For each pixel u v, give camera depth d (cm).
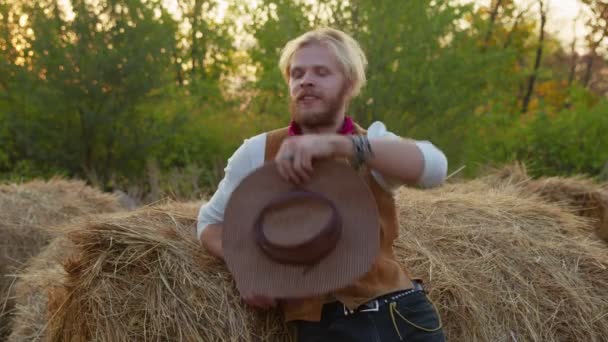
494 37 1398
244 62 1276
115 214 266
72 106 1209
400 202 324
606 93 2058
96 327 223
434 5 1055
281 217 202
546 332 279
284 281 201
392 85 1060
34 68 1209
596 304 293
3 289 437
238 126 1321
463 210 323
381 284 212
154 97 1277
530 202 347
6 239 449
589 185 405
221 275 233
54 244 357
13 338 309
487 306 276
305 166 195
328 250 198
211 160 1280
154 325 221
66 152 1235
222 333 225
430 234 298
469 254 292
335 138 197
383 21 1046
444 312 265
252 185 209
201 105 1327
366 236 198
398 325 208
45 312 297
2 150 1261
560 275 295
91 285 225
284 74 230
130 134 1255
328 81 214
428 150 203
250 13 1045
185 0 1576
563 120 1204
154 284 226
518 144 1216
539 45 1728
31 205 483
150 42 1217
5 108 1255
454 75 1077
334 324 207
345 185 201
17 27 1241
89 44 1205
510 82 1198
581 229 349
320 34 219
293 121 222
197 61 1600
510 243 302
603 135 1178
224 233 209
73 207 504
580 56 2086
